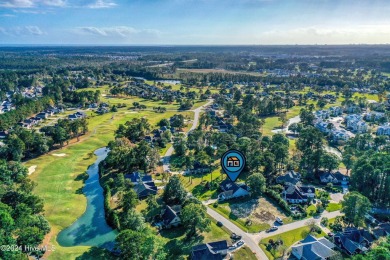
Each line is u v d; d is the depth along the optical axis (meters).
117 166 135.62
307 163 130.62
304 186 113.56
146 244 72.25
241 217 96.19
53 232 89.31
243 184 113.19
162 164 139.50
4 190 98.00
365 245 80.69
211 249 75.94
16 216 83.06
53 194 112.31
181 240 83.69
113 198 108.25
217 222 92.69
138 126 175.25
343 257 77.62
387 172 102.94
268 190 110.50
